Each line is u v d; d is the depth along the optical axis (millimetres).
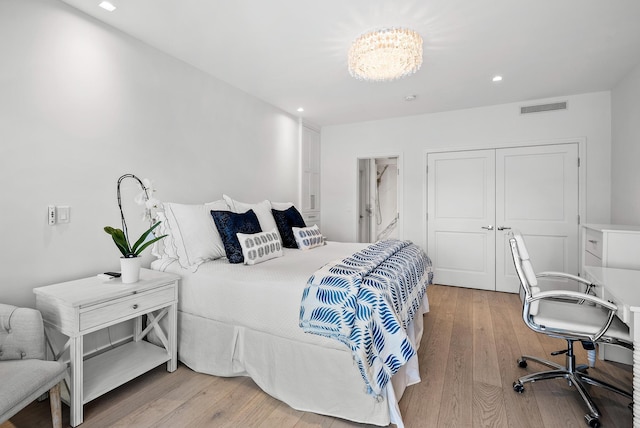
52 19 1858
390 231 6281
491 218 4008
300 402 1663
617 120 3229
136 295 1790
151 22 2137
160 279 1941
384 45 2164
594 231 2512
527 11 2000
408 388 1846
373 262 1990
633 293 1498
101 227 2135
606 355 2182
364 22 2133
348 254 2697
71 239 1970
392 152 4559
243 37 2334
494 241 3994
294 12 2021
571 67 2838
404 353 1451
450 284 4246
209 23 2150
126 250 1870
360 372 1437
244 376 1990
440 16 2057
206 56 2641
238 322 1905
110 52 2172
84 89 2025
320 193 5090
